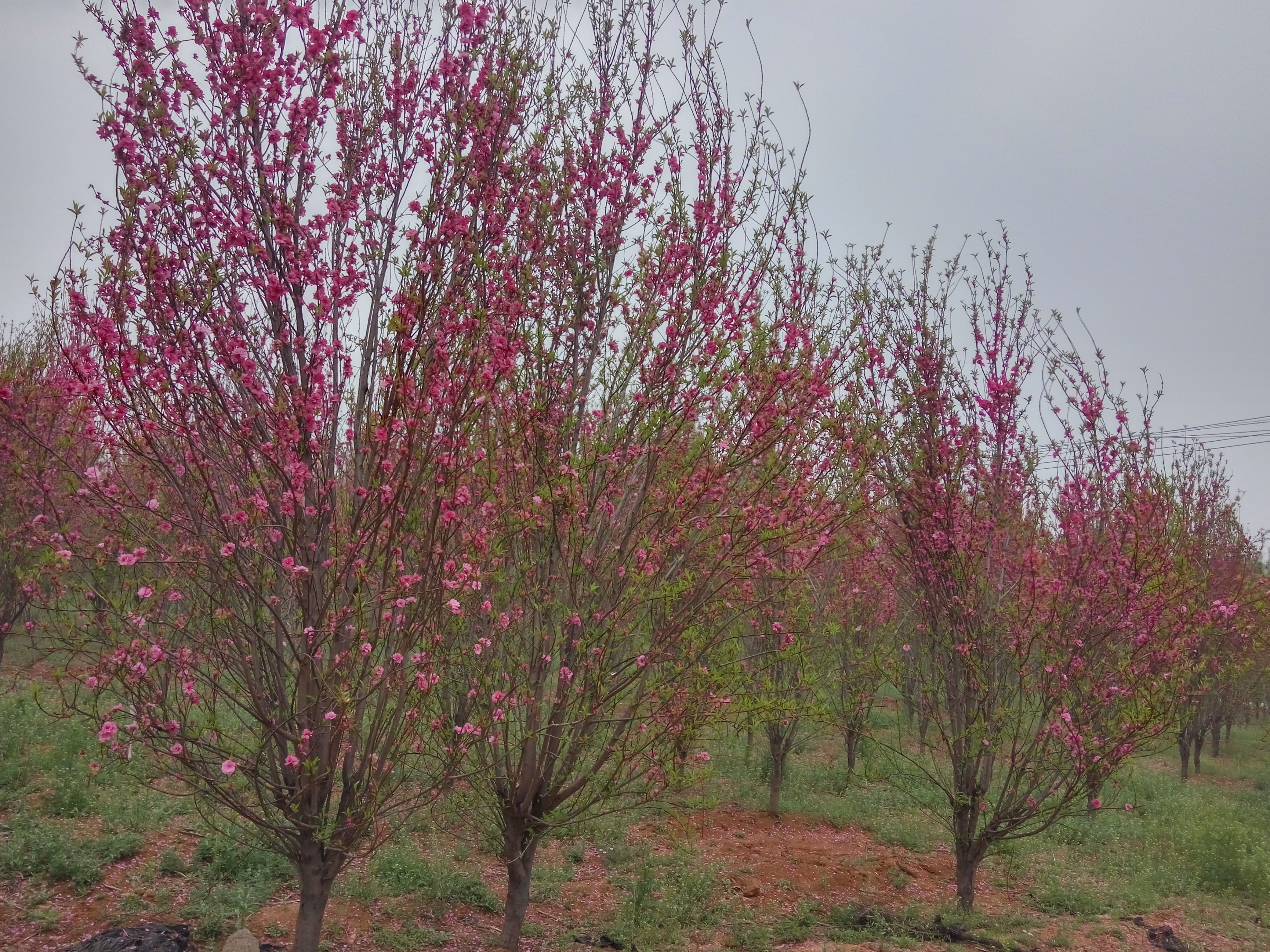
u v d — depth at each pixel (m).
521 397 4.96
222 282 3.79
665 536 4.95
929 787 11.05
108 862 6.25
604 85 5.32
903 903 7.55
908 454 6.99
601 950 5.98
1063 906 7.71
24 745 8.23
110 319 3.42
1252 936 7.17
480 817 5.84
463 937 5.94
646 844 8.59
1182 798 12.16
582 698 4.98
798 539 5.09
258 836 4.21
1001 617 7.03
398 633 4.12
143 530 3.72
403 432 3.83
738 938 6.39
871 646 8.84
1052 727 6.58
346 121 4.24
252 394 3.70
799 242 5.64
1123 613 6.44
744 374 5.03
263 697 3.88
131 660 3.56
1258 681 17.42
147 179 3.55
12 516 6.64
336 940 5.70
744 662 6.13
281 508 3.81
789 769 12.12
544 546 5.16
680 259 5.15
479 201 4.10
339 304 3.92
